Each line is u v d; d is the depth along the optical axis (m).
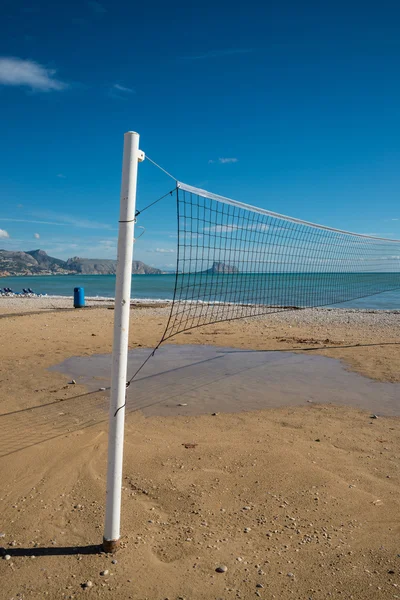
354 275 27.59
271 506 2.93
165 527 2.69
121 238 2.36
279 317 14.03
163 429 4.45
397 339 9.62
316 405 5.23
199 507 2.92
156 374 6.75
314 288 21.88
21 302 21.00
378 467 3.50
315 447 3.93
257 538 2.57
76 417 4.79
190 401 5.43
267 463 3.59
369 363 7.33
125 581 2.20
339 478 3.31
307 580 2.20
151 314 14.72
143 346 9.02
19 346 9.06
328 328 11.51
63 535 2.61
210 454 3.79
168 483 3.26
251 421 4.68
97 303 20.27
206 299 20.47
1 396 5.61
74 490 3.17
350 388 5.93
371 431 4.34
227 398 5.54
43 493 3.13
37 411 5.00
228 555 2.41
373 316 14.06
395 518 2.75
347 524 2.70
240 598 2.09
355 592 2.11
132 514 2.83
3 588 2.15
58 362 7.60
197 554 2.42
